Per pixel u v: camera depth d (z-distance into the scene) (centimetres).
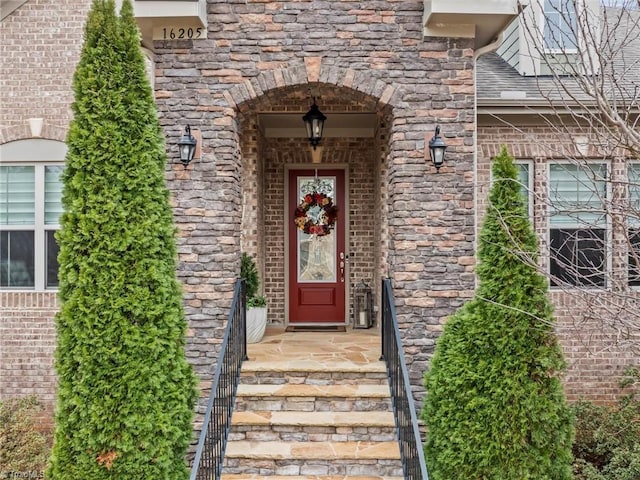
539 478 390
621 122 328
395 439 480
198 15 516
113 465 366
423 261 537
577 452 568
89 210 375
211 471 420
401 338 528
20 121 709
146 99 395
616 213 344
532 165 679
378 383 534
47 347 693
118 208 377
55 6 711
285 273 831
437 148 525
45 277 718
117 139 379
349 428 481
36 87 708
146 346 377
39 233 718
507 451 391
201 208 541
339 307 833
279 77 539
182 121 542
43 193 718
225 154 542
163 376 383
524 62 709
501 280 409
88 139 377
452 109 541
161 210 397
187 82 542
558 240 653
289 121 782
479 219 664
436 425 418
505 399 393
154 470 371
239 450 462
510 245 406
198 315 538
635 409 580
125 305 373
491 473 391
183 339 411
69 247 374
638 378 601
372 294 814
